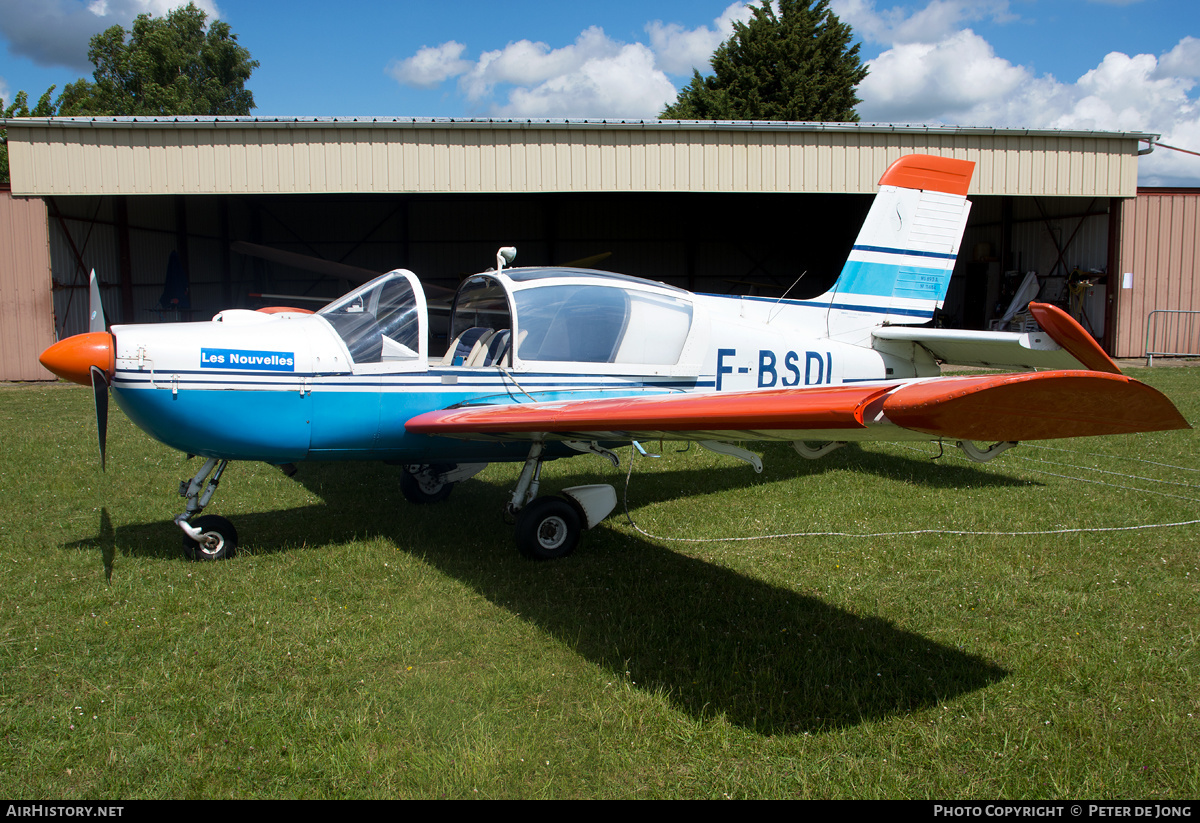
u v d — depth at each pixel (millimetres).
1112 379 1917
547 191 12742
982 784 2100
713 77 31344
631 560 3969
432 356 6441
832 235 23047
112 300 15641
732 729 2361
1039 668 2729
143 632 3012
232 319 4555
